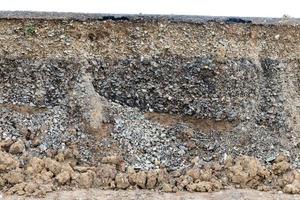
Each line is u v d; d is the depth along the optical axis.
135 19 19.38
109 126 17.59
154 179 16.09
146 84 18.53
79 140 17.17
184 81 18.67
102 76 18.52
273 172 16.83
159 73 18.70
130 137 17.36
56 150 16.75
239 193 15.95
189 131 17.77
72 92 18.16
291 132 18.14
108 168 16.22
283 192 16.28
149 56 18.89
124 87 18.42
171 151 17.27
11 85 18.14
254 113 18.44
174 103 18.34
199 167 16.81
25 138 17.06
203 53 19.11
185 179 16.25
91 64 18.61
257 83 18.97
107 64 18.69
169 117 18.14
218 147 17.58
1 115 17.48
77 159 16.70
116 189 15.95
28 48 18.64
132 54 18.89
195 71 18.81
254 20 20.02
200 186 16.05
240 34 19.58
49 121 17.50
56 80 18.33
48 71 18.41
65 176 15.81
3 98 17.88
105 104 18.02
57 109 17.84
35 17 19.09
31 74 18.31
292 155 17.55
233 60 19.14
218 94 18.61
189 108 18.30
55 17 19.17
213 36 19.42
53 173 15.98
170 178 16.39
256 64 19.22
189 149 17.45
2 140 16.80
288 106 18.69
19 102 17.86
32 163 15.98
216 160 17.25
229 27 19.62
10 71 18.30
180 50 19.08
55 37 18.89
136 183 16.08
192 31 19.42
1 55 18.44
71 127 17.45
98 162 16.73
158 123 17.97
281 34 19.78
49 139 17.05
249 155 17.42
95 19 19.23
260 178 16.62
